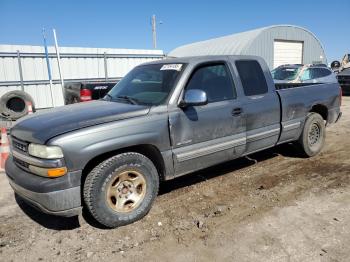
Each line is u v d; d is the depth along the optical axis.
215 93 4.45
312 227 3.53
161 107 3.92
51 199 3.26
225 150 4.54
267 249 3.17
